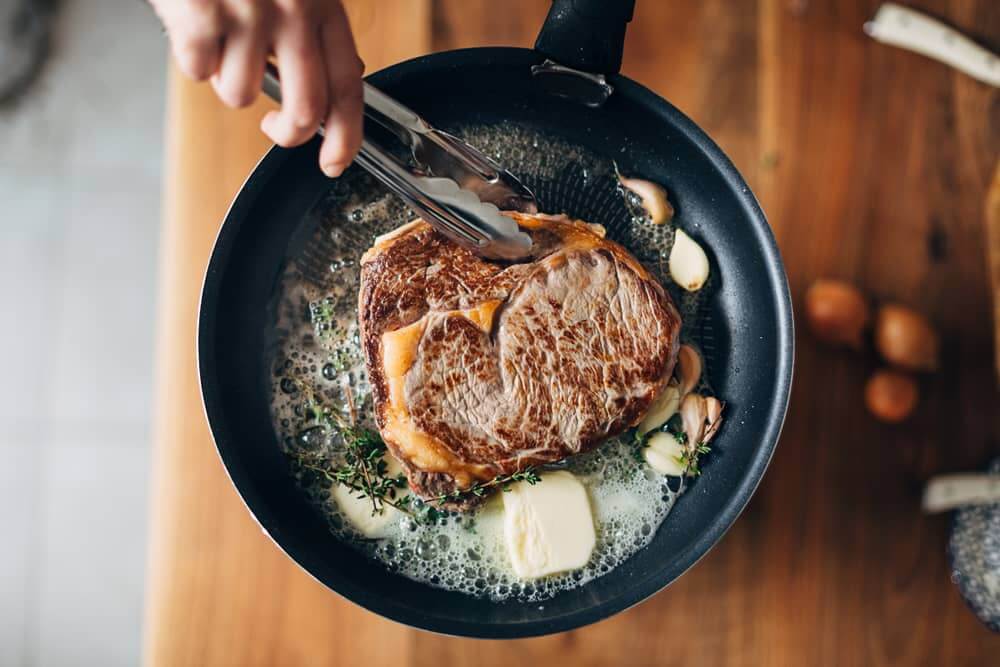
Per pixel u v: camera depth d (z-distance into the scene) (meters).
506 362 0.46
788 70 0.59
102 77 0.87
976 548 0.57
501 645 0.54
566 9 0.46
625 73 0.58
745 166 0.59
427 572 0.48
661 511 0.49
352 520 0.48
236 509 0.54
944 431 0.58
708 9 0.59
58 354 0.86
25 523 0.84
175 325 0.54
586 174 0.52
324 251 0.50
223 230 0.46
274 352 0.49
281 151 0.47
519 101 0.51
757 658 0.55
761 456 0.47
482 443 0.46
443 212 0.43
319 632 0.54
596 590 0.48
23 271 0.86
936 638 0.56
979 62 0.59
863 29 0.60
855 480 0.58
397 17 0.57
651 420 0.50
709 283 0.51
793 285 0.59
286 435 0.49
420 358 0.45
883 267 0.59
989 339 0.59
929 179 0.60
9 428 0.85
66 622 0.84
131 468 0.86
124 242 0.87
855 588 0.56
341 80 0.36
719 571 0.56
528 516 0.48
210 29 0.34
